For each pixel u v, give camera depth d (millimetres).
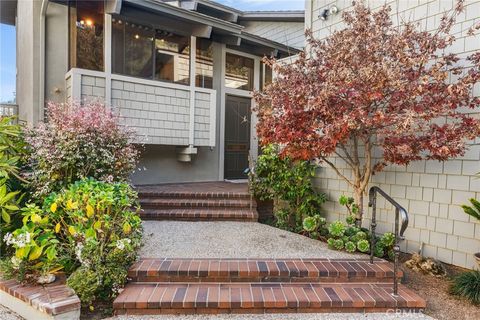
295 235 4977
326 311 3105
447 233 4246
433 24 4449
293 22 10469
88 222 3418
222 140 8773
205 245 4332
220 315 3037
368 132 4234
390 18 4688
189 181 8305
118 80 6656
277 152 5707
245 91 9242
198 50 8125
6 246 3906
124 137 5395
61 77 6586
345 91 3832
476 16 4043
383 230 4934
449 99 3744
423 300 3139
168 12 6746
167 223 5484
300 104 4172
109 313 3035
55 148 4656
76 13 6363
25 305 2992
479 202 3672
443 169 4289
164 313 3033
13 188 4551
